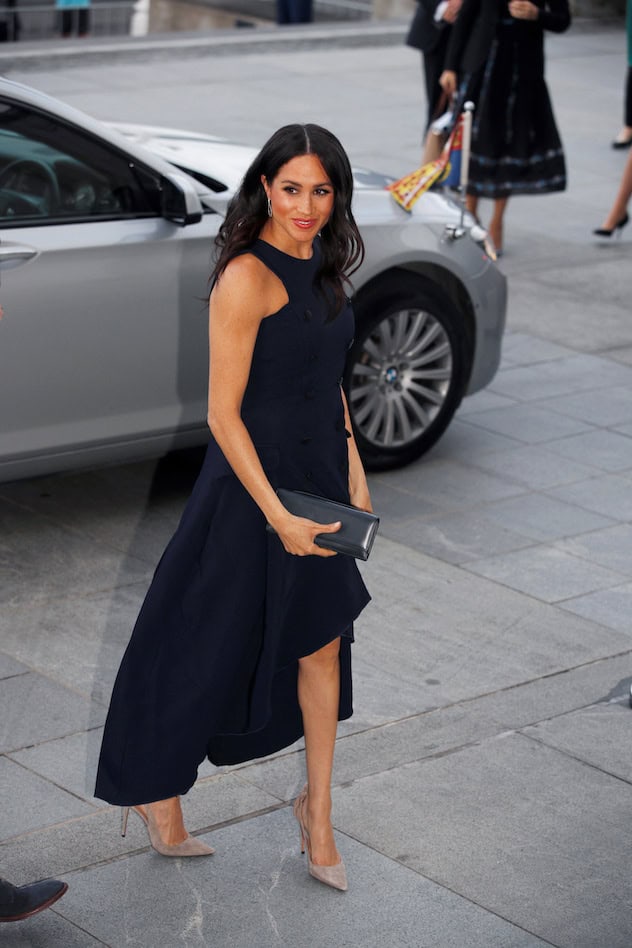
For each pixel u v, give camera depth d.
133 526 6.44
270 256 3.65
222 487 3.80
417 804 4.52
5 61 16.31
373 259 6.73
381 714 5.04
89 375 5.98
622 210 11.59
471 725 5.01
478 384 7.42
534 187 10.77
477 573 6.18
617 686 5.34
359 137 14.17
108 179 6.03
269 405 3.76
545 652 5.56
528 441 7.68
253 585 3.82
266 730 4.21
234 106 15.17
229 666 3.85
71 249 5.80
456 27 10.33
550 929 3.96
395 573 6.12
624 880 4.20
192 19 23.75
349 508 3.69
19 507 6.55
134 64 16.84
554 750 4.88
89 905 3.97
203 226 6.21
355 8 23.81
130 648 3.90
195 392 6.30
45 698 5.03
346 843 4.31
